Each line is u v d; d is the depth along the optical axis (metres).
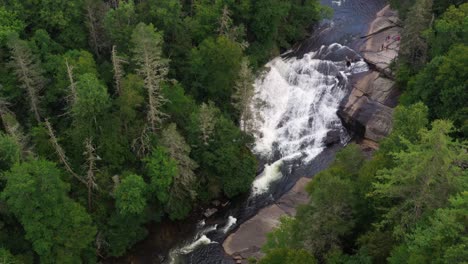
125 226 61.59
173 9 74.88
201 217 68.31
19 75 60.16
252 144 77.25
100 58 73.38
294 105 86.25
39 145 59.94
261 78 87.62
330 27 104.94
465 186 37.47
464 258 32.75
